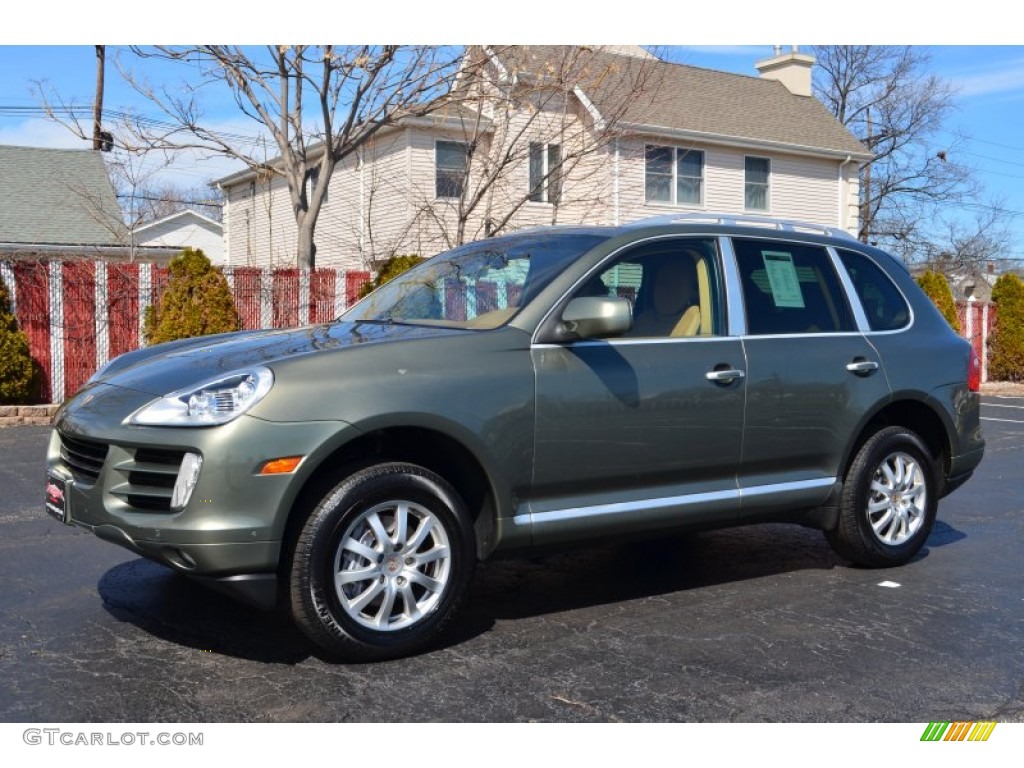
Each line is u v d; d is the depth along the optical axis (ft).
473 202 48.47
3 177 84.58
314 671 13.05
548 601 16.52
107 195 85.92
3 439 35.27
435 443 14.06
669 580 17.92
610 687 12.73
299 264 51.34
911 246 135.33
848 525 18.01
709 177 80.84
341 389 12.84
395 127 69.00
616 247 15.58
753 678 13.14
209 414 12.37
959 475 19.52
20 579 17.16
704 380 15.70
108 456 12.91
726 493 16.15
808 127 88.79
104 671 12.96
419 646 13.64
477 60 47.78
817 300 17.83
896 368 18.25
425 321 15.65
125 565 18.08
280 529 12.35
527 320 14.55
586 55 56.59
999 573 18.79
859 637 14.88
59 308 45.52
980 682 13.15
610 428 14.79
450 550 13.69
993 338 74.95
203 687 12.48
